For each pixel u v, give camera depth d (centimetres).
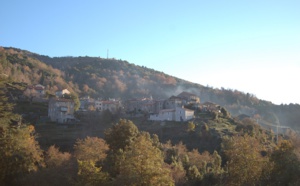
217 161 7756
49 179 4384
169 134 11594
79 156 5625
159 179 3641
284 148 4738
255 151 5109
